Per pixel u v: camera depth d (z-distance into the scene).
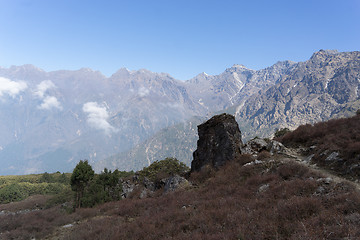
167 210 14.05
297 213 8.35
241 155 22.61
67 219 17.50
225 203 12.16
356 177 12.86
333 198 9.12
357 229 6.09
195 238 8.02
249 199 12.48
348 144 16.22
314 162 17.44
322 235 6.29
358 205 7.82
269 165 17.64
